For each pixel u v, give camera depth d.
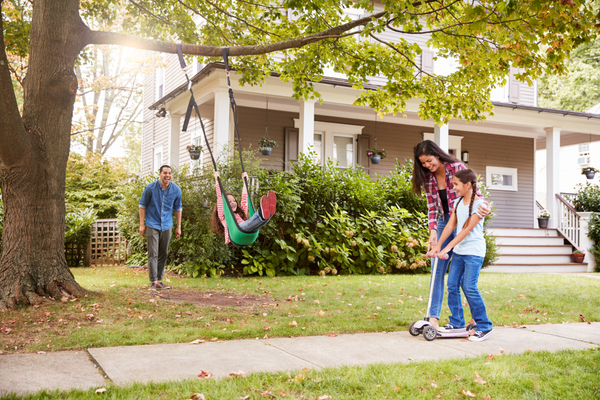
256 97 13.12
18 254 5.56
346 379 3.02
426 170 4.96
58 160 5.84
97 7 9.41
